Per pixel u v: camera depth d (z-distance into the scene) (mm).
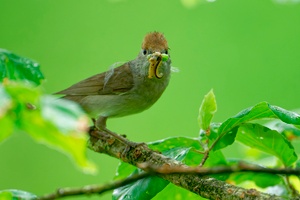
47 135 2445
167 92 13172
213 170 3105
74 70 13203
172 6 13617
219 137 4961
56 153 12742
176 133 13047
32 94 2475
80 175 12648
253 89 12836
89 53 13367
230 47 13109
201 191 4555
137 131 12984
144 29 13625
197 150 5137
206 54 13242
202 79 13141
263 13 12961
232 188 4441
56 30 13328
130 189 4977
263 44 12969
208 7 13391
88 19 13555
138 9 13727
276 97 12672
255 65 12930
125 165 5652
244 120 4844
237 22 13195
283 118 4535
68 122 2354
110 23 13617
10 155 12617
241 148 6828
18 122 2504
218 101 12922
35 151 12719
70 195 2963
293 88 12633
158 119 13047
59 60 13219
